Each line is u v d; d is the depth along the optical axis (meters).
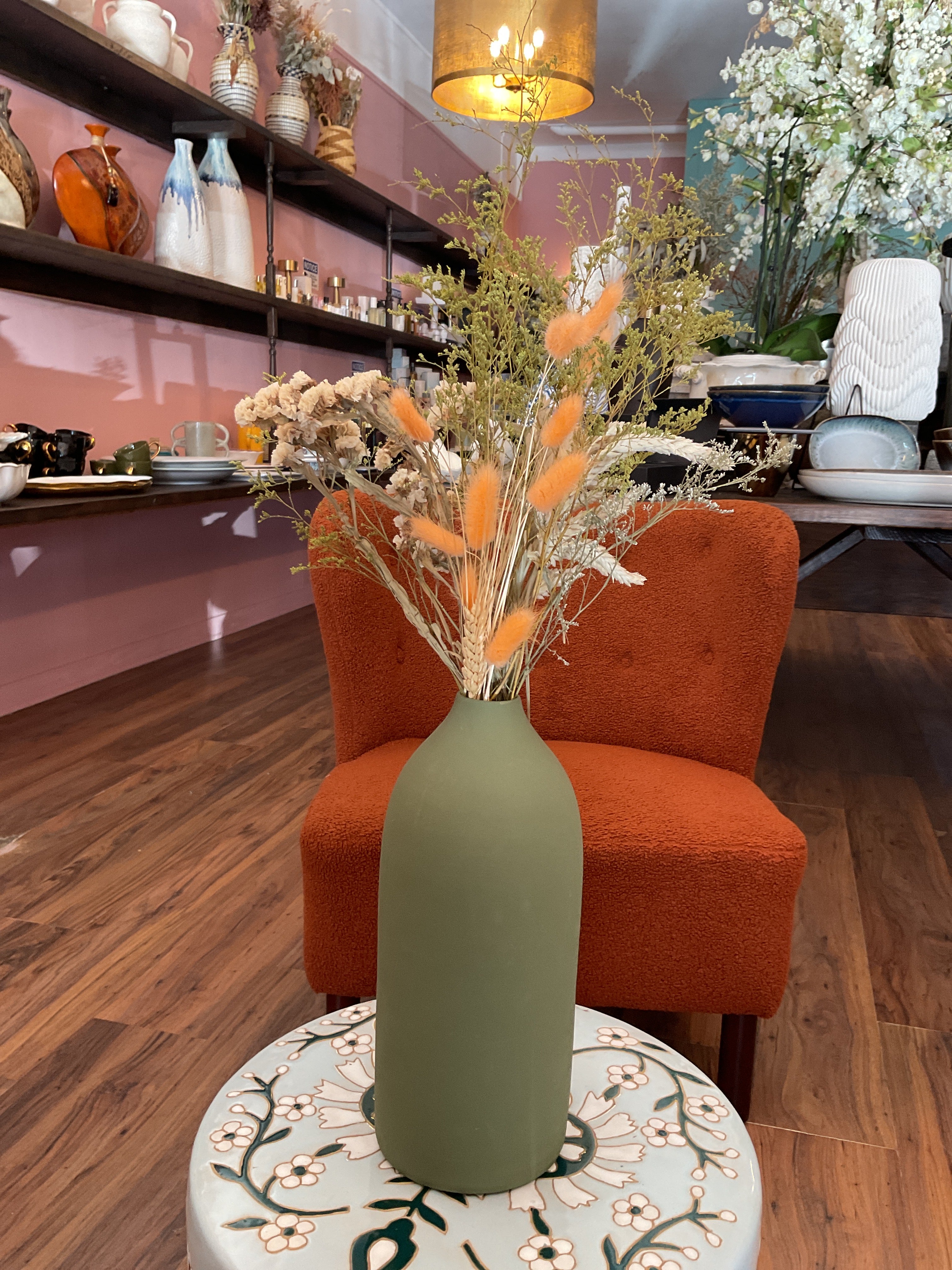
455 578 0.73
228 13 3.39
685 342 0.68
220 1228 0.70
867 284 2.33
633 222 0.65
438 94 3.24
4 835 2.07
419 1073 0.73
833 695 3.39
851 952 1.69
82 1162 1.16
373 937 1.15
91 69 2.82
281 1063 0.90
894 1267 1.04
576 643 1.42
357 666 1.32
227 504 4.07
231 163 3.44
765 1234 1.08
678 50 5.73
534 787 0.71
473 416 0.68
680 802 1.20
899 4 2.29
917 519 1.68
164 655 3.71
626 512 0.88
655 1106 0.85
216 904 1.79
